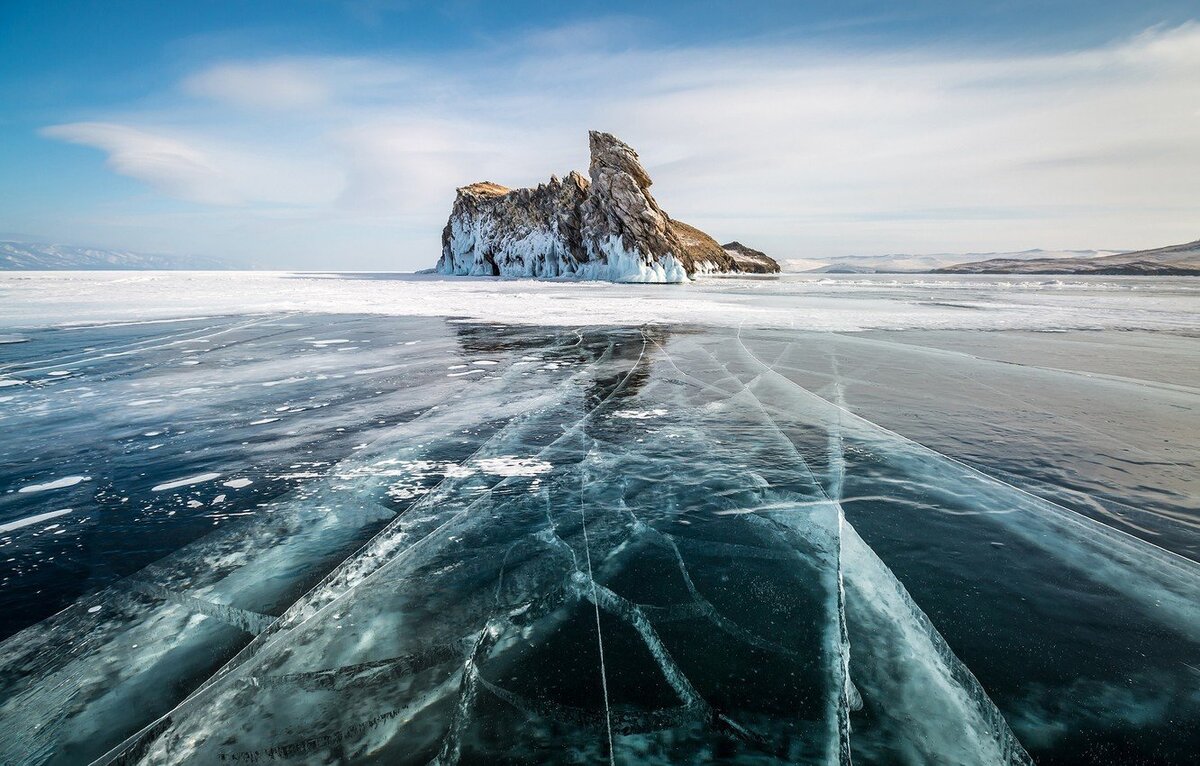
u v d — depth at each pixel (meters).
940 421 5.00
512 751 1.55
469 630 2.08
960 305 19.50
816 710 1.68
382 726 1.64
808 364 7.75
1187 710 1.67
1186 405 5.61
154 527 2.94
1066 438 4.50
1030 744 1.55
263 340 10.08
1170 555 2.62
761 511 3.11
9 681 1.83
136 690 1.79
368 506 3.19
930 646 1.96
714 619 2.13
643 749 1.55
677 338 10.31
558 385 6.43
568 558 2.60
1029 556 2.61
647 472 3.72
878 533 2.84
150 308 16.56
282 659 1.92
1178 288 36.31
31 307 16.73
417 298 21.23
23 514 3.10
